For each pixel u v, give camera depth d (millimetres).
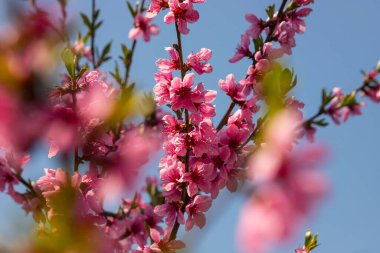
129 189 674
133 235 1107
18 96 474
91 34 1149
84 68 900
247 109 1068
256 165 515
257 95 1056
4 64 467
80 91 850
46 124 504
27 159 1034
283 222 470
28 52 475
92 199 871
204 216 1053
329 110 1097
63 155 621
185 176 1047
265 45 1095
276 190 490
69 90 855
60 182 836
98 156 695
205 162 1063
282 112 533
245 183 532
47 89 492
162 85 1063
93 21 1148
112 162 685
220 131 1049
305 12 1133
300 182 489
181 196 1064
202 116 1063
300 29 1133
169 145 1064
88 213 866
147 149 709
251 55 1109
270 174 497
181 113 1082
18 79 471
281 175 494
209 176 1047
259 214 479
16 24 474
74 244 604
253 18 1130
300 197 482
